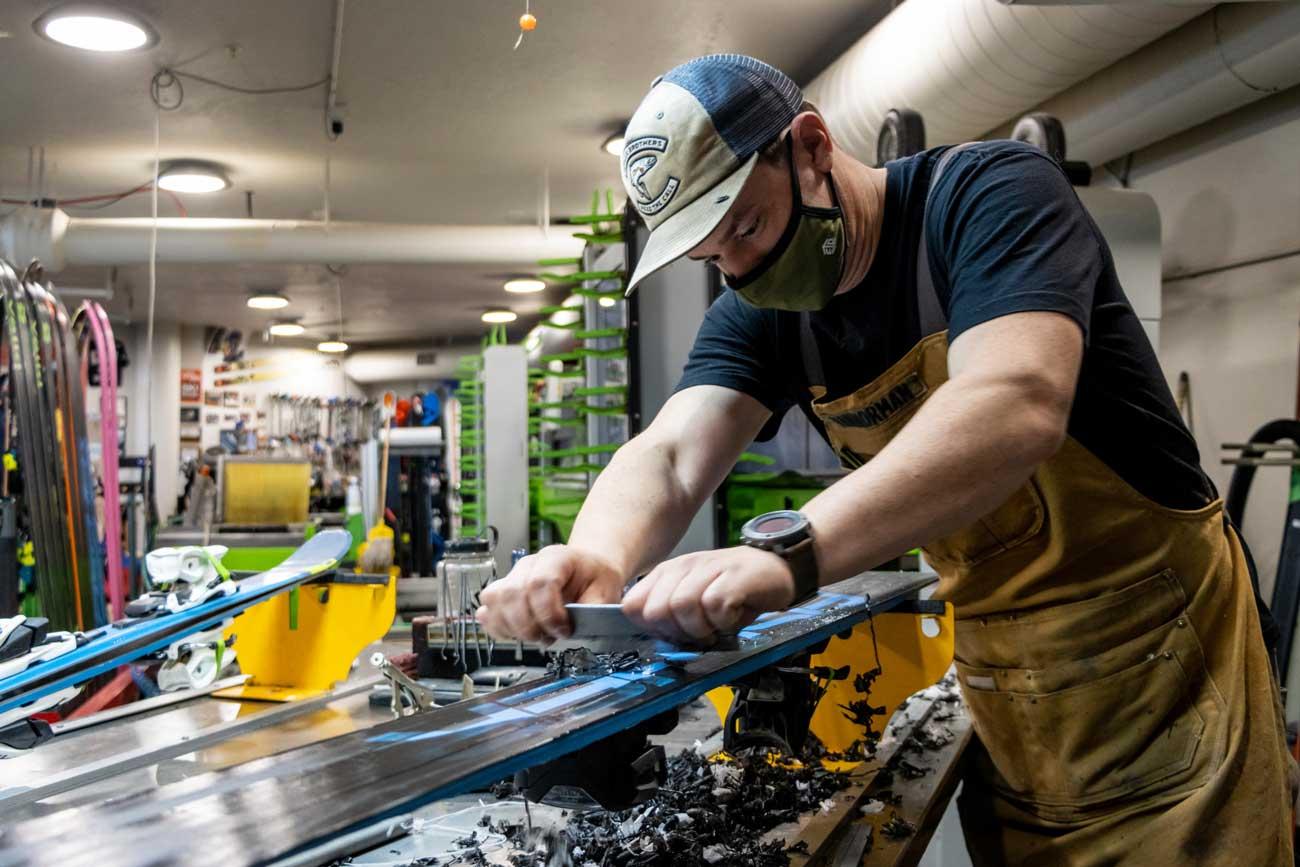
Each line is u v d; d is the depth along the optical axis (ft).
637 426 10.78
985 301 2.56
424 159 15.30
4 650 4.53
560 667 3.04
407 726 2.49
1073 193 2.83
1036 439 2.34
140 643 5.01
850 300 3.33
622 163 2.87
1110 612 3.29
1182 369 10.85
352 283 23.35
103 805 1.97
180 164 15.31
